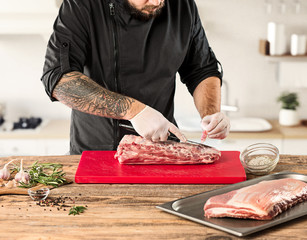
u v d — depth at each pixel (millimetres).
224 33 3832
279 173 1789
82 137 2252
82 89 1906
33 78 3918
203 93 2268
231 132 3490
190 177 1769
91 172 1823
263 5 3787
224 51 3865
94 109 1899
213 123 1977
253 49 3855
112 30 2113
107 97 1887
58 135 3525
